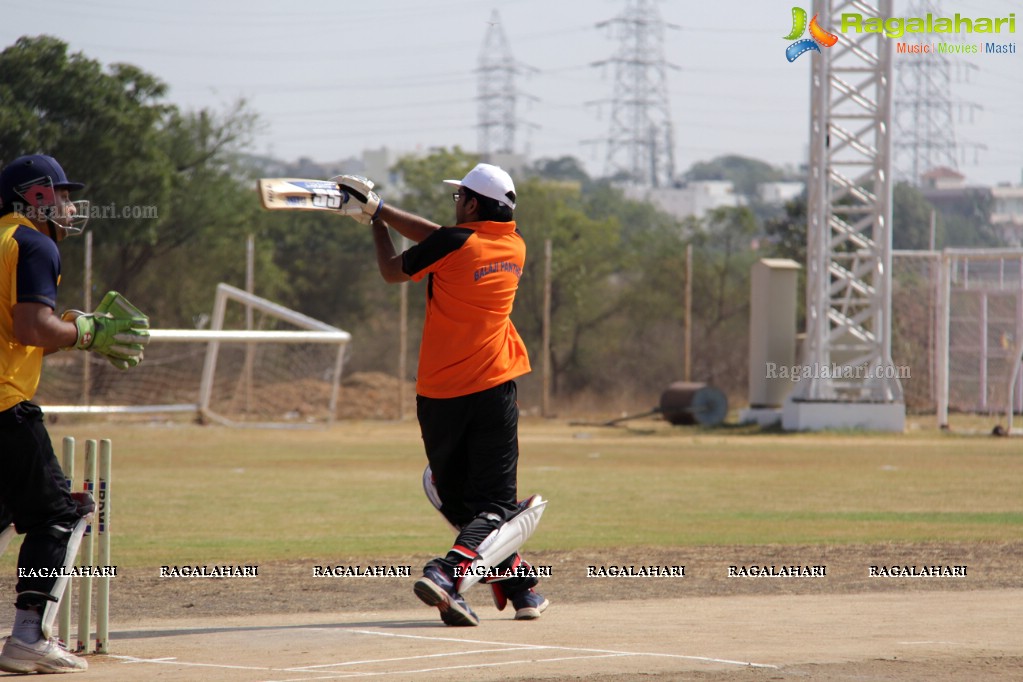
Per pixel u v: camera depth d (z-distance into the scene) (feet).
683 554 88.48
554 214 506.07
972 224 591.78
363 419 351.46
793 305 294.05
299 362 406.21
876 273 264.93
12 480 46.65
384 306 557.33
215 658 49.11
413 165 565.12
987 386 320.09
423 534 103.09
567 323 484.74
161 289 424.87
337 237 568.41
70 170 319.68
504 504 56.24
